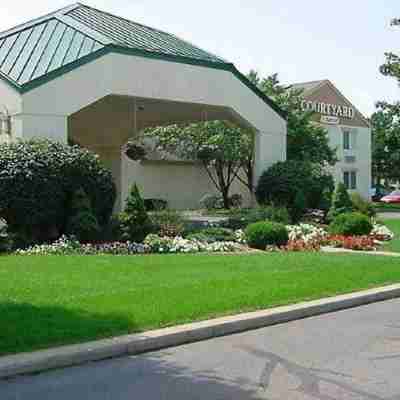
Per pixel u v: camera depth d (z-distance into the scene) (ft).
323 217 79.30
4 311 28.07
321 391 20.30
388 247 63.00
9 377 21.48
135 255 50.03
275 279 38.27
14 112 61.82
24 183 53.57
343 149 174.91
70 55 66.13
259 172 82.48
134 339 25.02
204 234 62.69
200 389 20.40
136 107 79.10
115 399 19.39
